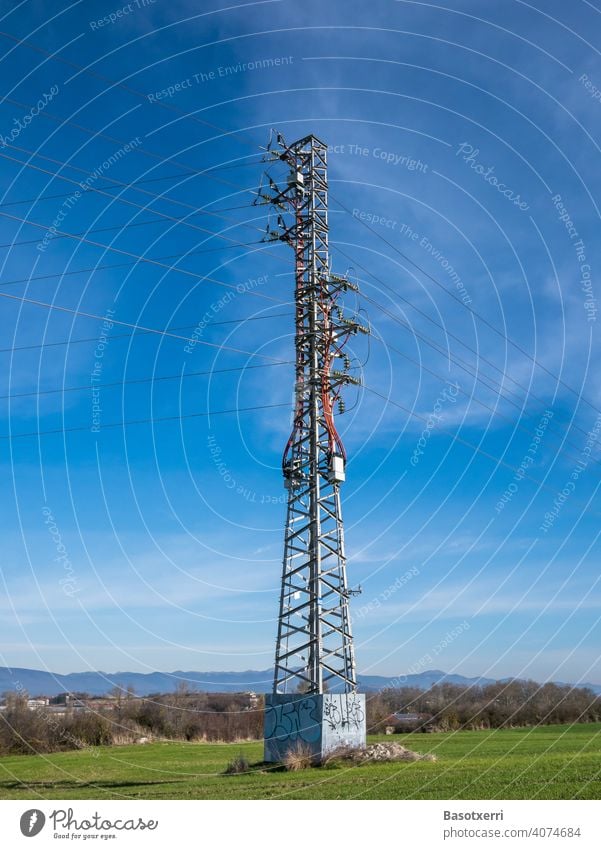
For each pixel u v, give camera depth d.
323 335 36.22
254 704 60.94
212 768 35.38
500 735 54.94
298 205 37.69
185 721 58.53
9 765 41.09
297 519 34.28
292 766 29.53
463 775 27.00
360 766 29.72
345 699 31.34
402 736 56.06
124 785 29.52
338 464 34.41
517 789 24.02
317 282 37.06
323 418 35.19
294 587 32.97
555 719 70.12
